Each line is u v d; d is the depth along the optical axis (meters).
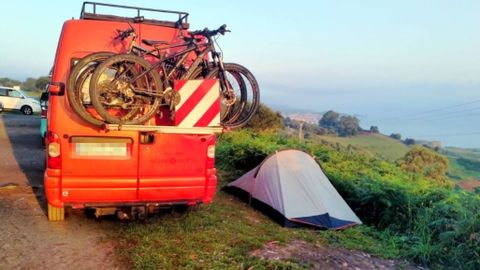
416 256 5.84
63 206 5.16
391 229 7.03
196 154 5.63
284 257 5.16
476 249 5.63
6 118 22.42
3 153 11.53
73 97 4.75
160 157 5.44
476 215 6.13
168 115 5.42
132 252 4.86
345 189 8.28
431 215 6.86
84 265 4.53
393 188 7.65
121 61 4.81
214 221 6.24
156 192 5.45
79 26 5.39
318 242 5.97
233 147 10.91
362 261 5.43
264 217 7.01
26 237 5.21
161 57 5.41
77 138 5.11
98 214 5.50
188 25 5.95
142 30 5.71
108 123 4.84
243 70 5.74
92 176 5.17
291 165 7.40
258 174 7.67
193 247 5.15
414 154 28.25
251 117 5.85
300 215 6.64
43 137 12.98
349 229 6.75
